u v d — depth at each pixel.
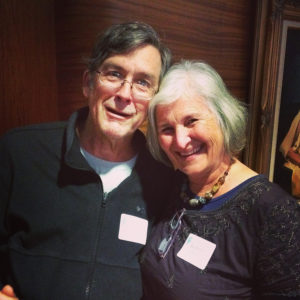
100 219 1.03
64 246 1.01
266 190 0.86
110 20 1.45
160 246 0.98
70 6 1.44
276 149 2.15
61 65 1.54
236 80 2.04
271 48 1.96
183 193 1.04
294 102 2.12
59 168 1.05
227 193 0.92
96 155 1.10
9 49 1.39
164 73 1.03
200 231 0.92
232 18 1.95
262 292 0.85
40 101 1.53
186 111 0.89
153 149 1.08
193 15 1.77
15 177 1.05
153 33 0.99
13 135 1.10
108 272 1.00
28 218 1.02
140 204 1.09
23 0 1.40
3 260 1.08
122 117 1.00
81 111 1.16
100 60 0.97
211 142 0.91
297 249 0.78
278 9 1.92
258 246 0.83
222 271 0.86
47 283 0.97
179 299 0.90
